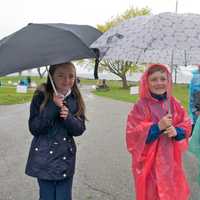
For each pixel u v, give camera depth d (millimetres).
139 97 1681
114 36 1592
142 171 1648
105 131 4379
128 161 2896
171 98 1681
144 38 1541
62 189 1549
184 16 1584
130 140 1662
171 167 1648
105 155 3098
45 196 1547
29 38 1371
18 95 9961
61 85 1506
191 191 2182
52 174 1513
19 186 2314
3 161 2873
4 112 6207
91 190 2242
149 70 1644
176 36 1526
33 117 1519
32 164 1532
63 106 1501
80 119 1550
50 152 1516
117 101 9539
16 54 1342
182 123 1665
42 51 1339
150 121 1646
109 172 2596
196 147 1874
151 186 1651
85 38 1481
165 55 1774
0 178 2463
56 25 1450
